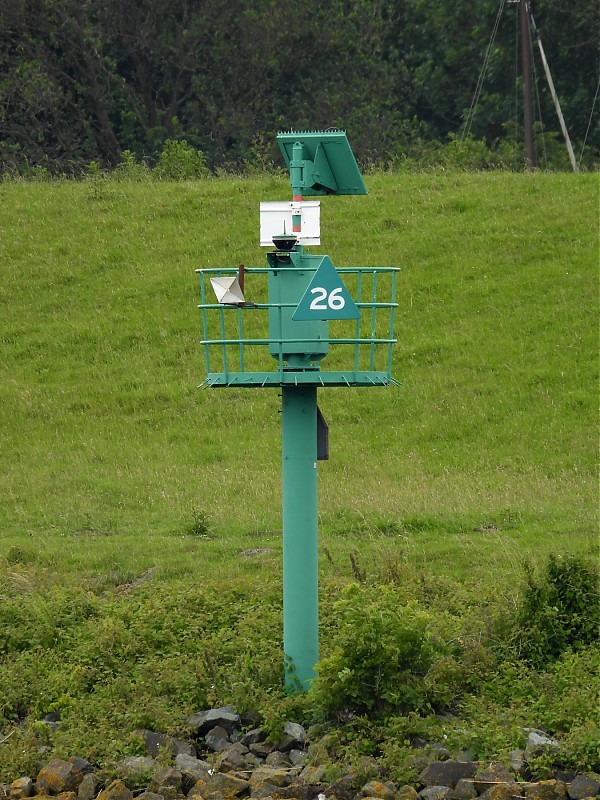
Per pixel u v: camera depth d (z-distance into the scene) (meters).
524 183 122.19
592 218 112.69
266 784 29.88
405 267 107.75
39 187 129.38
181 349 98.06
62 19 165.12
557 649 37.50
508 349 94.06
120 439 82.94
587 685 34.28
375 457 77.50
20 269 110.94
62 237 116.62
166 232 116.62
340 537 57.31
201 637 40.31
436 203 118.44
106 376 94.19
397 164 147.75
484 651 37.00
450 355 93.94
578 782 29.05
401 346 95.69
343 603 34.12
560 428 80.75
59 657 39.88
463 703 34.75
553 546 53.22
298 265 34.19
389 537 57.16
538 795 28.59
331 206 119.50
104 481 72.56
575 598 38.25
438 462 76.12
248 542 57.66
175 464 76.94
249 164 143.38
